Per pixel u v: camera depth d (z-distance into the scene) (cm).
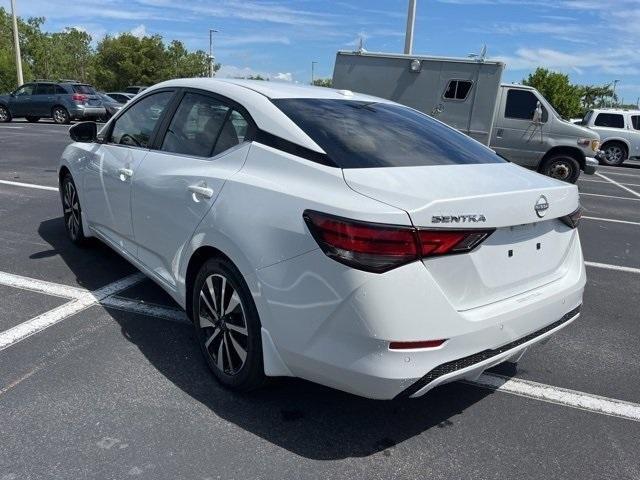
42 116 2347
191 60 6103
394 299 233
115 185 417
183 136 361
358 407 309
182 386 319
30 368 330
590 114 2006
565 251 311
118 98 2891
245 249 277
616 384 351
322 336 249
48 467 250
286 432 284
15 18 3356
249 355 289
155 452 264
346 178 260
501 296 271
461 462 270
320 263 246
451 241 242
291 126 296
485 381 347
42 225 641
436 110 1151
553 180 316
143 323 396
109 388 313
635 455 281
